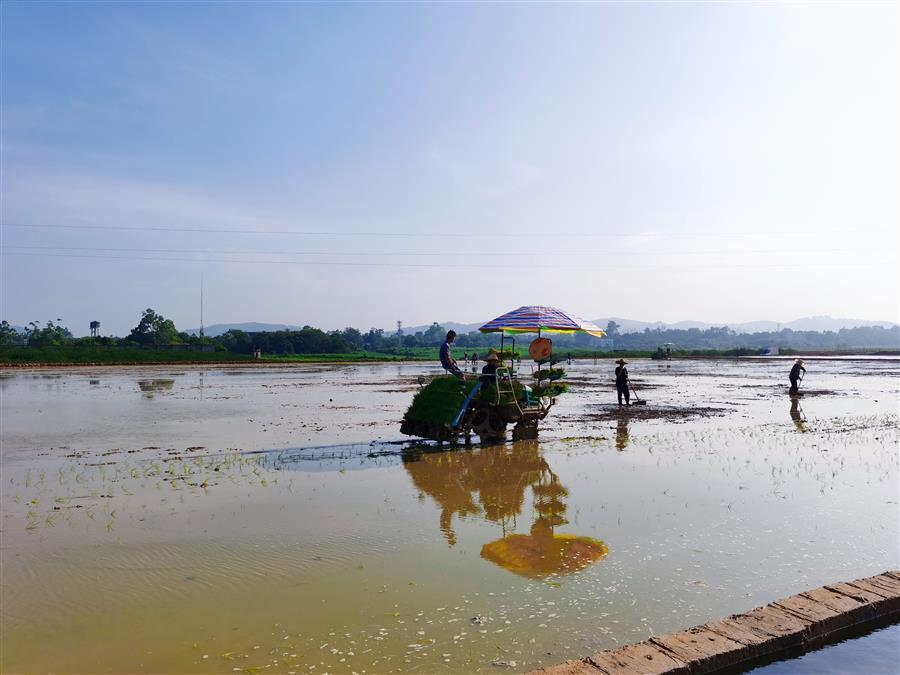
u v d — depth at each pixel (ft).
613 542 26.99
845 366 217.56
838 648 18.29
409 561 24.97
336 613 20.16
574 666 16.12
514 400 53.93
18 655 17.65
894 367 208.23
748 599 21.16
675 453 47.83
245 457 48.34
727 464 43.32
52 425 68.74
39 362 230.68
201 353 278.87
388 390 119.85
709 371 188.34
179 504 33.99
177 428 65.98
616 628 19.07
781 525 29.09
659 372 182.80
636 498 34.32
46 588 22.48
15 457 48.98
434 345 525.75
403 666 16.83
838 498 33.88
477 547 26.61
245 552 26.16
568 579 22.90
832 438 54.60
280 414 79.30
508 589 22.02
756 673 16.87
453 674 16.43
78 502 34.53
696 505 32.71
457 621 19.53
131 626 19.39
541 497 34.94
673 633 17.92
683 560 24.75
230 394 110.52
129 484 38.96
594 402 91.56
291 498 35.32
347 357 321.32
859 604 19.56
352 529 29.30
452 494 36.04
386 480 39.93
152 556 25.70
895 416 71.41
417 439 57.52
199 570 24.11
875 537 27.37
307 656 17.40
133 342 302.04
